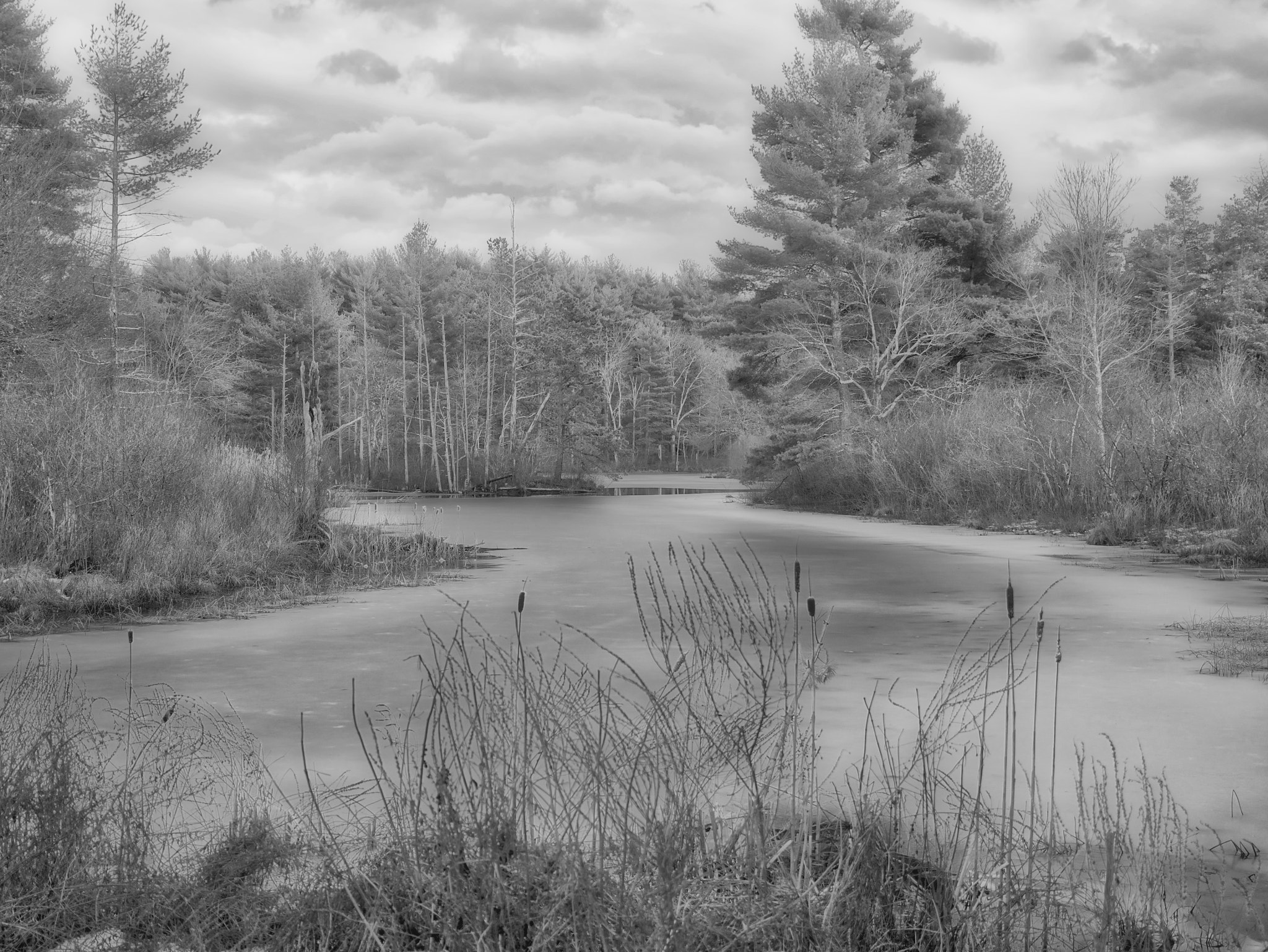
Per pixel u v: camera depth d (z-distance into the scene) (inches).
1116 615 554.6
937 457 1369.3
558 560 853.2
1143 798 255.1
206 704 355.3
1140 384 1267.2
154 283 3580.2
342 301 4138.8
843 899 154.6
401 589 682.2
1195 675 404.2
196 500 761.0
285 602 627.8
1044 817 232.5
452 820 156.7
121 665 439.8
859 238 1739.7
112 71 1641.2
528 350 2886.3
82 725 251.8
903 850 196.4
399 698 372.5
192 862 184.4
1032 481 1197.7
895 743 294.0
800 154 1786.4
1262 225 2822.3
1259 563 794.2
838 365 1681.8
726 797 214.5
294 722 334.0
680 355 4350.4
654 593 210.8
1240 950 170.9
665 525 1246.9
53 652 471.2
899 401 1704.0
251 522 794.2
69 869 172.6
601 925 136.6
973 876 173.9
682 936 135.6
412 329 3476.9
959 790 232.1
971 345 1871.3
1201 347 2578.7
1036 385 1461.6
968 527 1180.5
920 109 2049.7
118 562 652.7
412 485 2586.1
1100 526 984.9
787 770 223.8
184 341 2187.5
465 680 196.9
